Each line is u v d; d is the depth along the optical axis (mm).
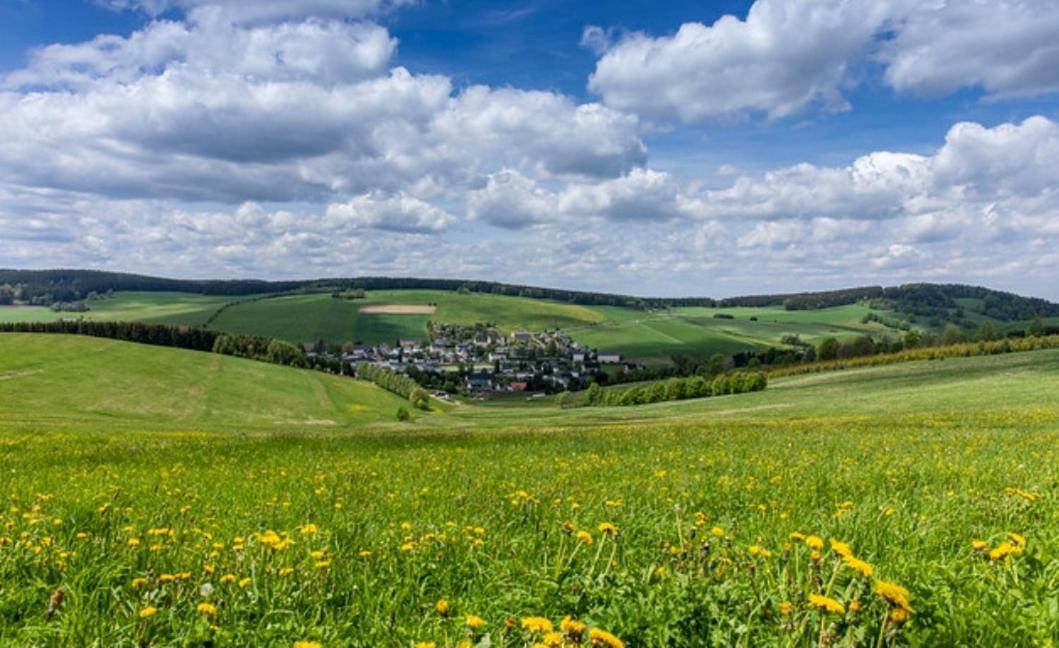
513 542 6270
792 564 4758
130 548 6195
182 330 135375
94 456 19938
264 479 13328
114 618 4520
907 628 3602
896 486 9727
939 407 55250
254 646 4137
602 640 3293
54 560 5715
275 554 5914
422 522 7504
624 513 7715
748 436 25359
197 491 11266
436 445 25062
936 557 5266
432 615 4527
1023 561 4656
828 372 119438
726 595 4195
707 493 9477
